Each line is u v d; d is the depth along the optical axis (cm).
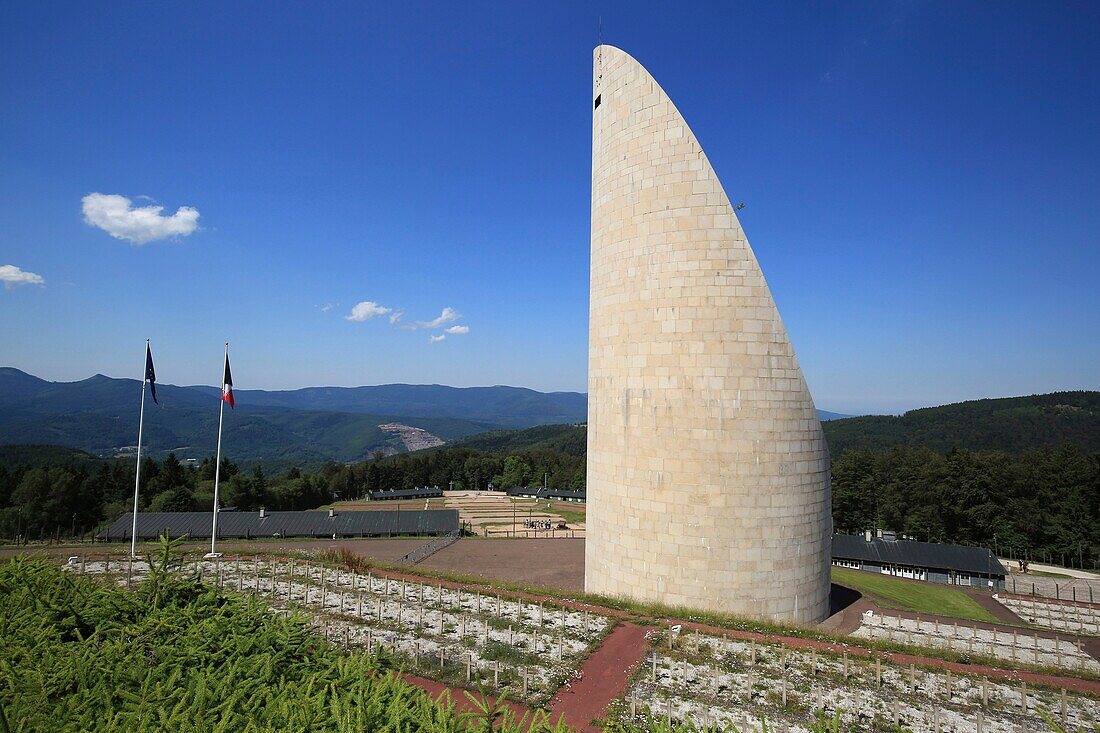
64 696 853
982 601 3425
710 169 2267
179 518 5894
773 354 2241
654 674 1617
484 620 2028
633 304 2392
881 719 1402
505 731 838
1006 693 1557
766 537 2200
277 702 835
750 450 2200
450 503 10812
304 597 2272
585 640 1862
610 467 2466
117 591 1258
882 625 2328
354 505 10862
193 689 867
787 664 1702
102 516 8544
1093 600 4541
